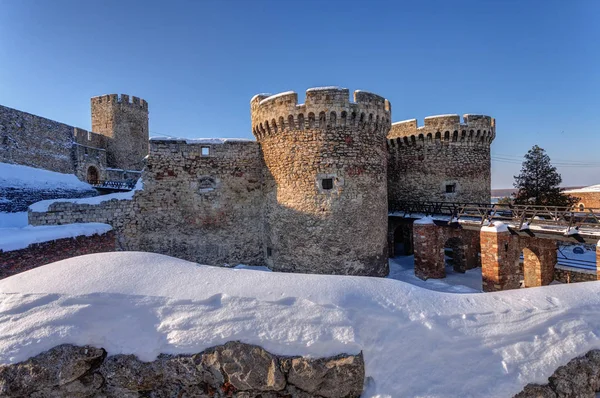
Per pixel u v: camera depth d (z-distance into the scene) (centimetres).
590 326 469
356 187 1430
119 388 429
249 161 1684
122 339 440
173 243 1598
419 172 2083
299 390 421
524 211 1227
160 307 461
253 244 1689
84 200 1425
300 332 434
